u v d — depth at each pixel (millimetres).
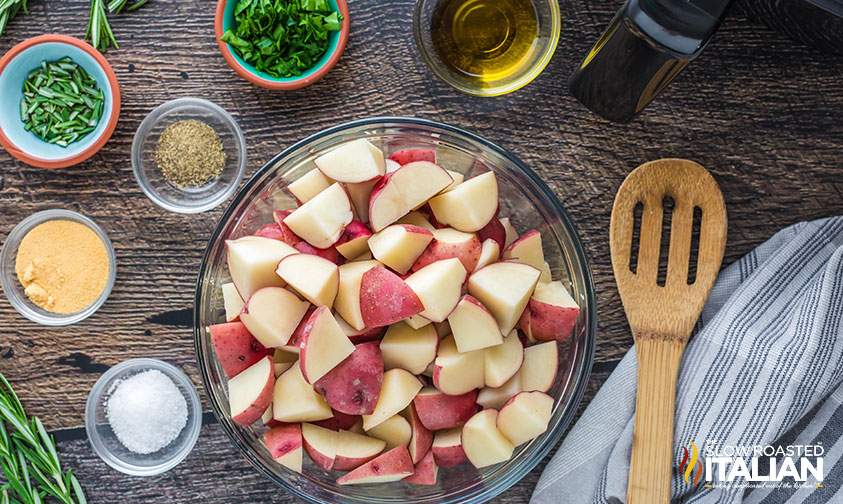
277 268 510
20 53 586
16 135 598
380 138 569
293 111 600
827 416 603
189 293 605
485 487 570
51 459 595
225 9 576
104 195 604
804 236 591
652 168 581
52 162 588
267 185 561
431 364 533
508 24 597
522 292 516
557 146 599
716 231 583
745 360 583
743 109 599
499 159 562
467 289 528
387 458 531
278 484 555
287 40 580
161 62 600
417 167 520
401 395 523
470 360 525
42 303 603
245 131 601
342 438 539
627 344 603
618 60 542
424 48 585
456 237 527
